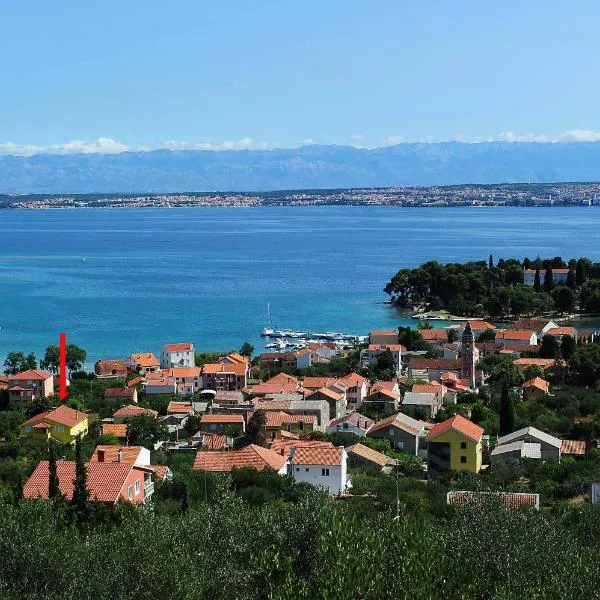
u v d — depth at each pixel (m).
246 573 60.75
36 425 147.38
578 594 55.09
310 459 115.44
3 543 60.75
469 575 58.53
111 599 57.41
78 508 87.75
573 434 143.75
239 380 199.38
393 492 106.25
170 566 59.28
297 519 64.81
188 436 155.38
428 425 153.12
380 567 55.69
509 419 146.62
